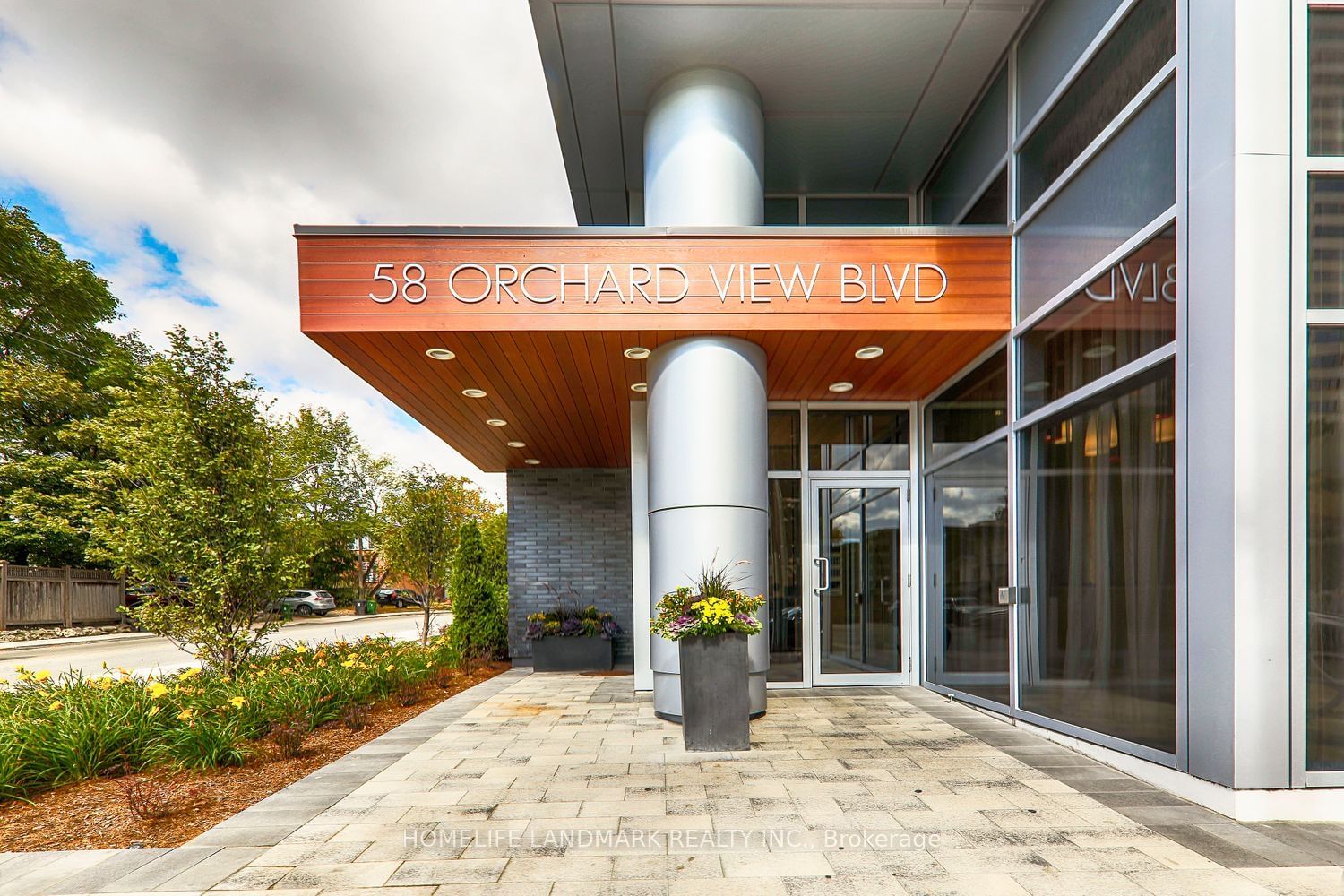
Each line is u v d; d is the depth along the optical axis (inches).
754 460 236.1
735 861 120.5
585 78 259.9
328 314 218.1
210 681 254.4
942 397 293.0
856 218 336.2
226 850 127.3
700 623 195.6
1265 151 140.0
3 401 850.1
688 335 230.4
